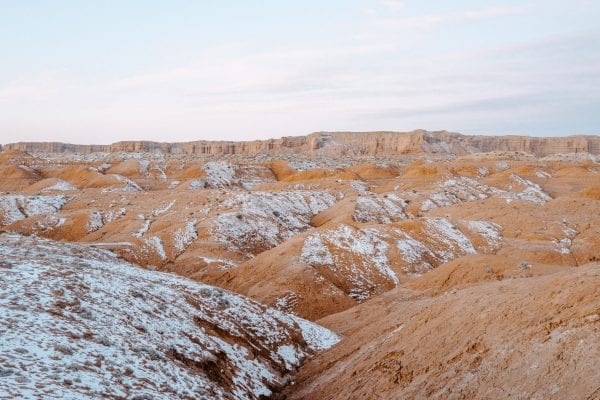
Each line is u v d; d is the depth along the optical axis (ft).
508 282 71.15
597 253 202.28
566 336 44.62
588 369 39.63
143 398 49.93
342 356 88.33
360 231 207.21
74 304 68.64
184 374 63.46
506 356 49.29
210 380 67.46
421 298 132.36
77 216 285.02
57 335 57.06
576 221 240.53
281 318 109.70
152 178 525.75
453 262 148.05
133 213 297.53
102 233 263.70
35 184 455.63
